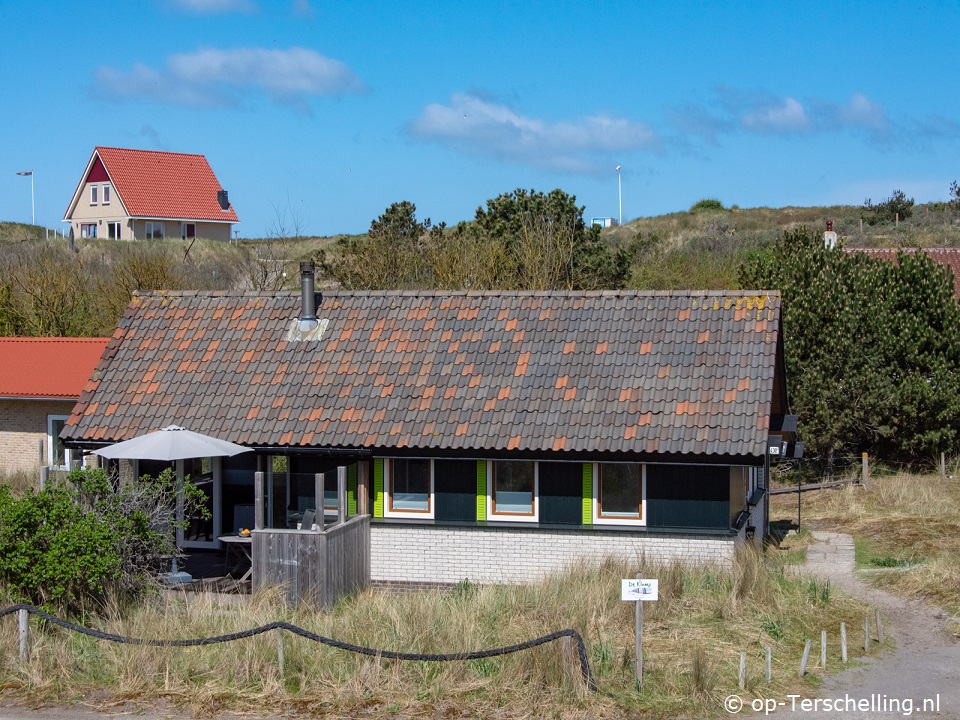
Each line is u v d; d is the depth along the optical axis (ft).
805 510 86.48
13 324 137.08
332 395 65.57
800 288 102.47
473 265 130.93
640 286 143.13
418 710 40.96
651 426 59.88
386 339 68.95
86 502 53.11
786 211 274.57
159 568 57.31
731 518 60.23
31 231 237.66
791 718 40.42
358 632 48.44
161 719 40.65
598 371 63.82
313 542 56.65
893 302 101.19
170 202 236.43
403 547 63.41
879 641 50.01
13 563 49.93
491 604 52.47
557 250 133.18
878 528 77.20
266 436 63.52
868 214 253.44
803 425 98.58
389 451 62.03
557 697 41.68
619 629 49.75
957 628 52.42
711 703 41.57
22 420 96.48
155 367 69.67
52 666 44.88
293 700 42.06
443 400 63.82
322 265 146.41
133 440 60.49
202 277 170.19
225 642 46.39
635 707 41.14
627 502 61.21
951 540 70.95
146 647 45.03
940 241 213.87
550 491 61.98
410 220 166.71
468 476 62.95
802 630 51.39
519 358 65.72
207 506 68.95
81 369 98.07
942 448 99.09
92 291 153.07
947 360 99.35
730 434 58.70
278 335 70.69
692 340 64.49
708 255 170.91
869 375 96.84
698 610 52.70
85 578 49.83
